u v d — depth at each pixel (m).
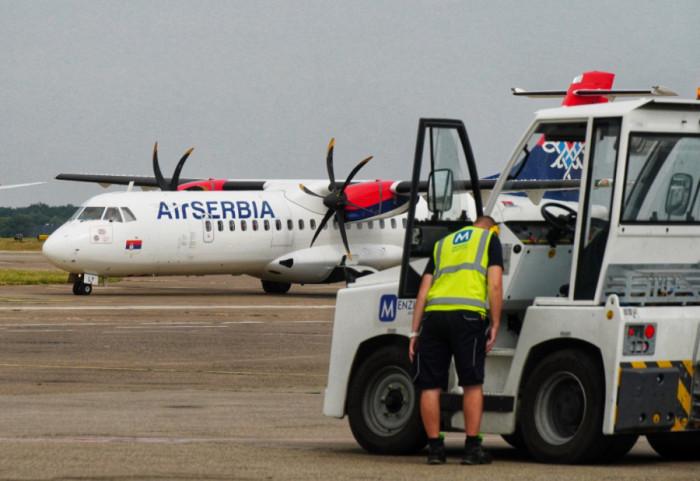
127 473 28.94
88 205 121.56
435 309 31.80
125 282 161.50
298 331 85.00
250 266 128.38
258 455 32.81
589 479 29.02
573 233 35.16
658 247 32.44
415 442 33.75
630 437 32.47
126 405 45.75
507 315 35.25
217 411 44.25
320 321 95.12
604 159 32.06
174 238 121.25
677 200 32.59
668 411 31.66
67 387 52.12
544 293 34.91
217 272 127.62
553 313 32.38
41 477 28.16
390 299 35.25
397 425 34.41
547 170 37.09
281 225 129.12
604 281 31.91
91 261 118.12
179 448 33.91
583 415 31.56
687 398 32.12
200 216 123.44
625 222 31.70
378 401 34.97
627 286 32.31
